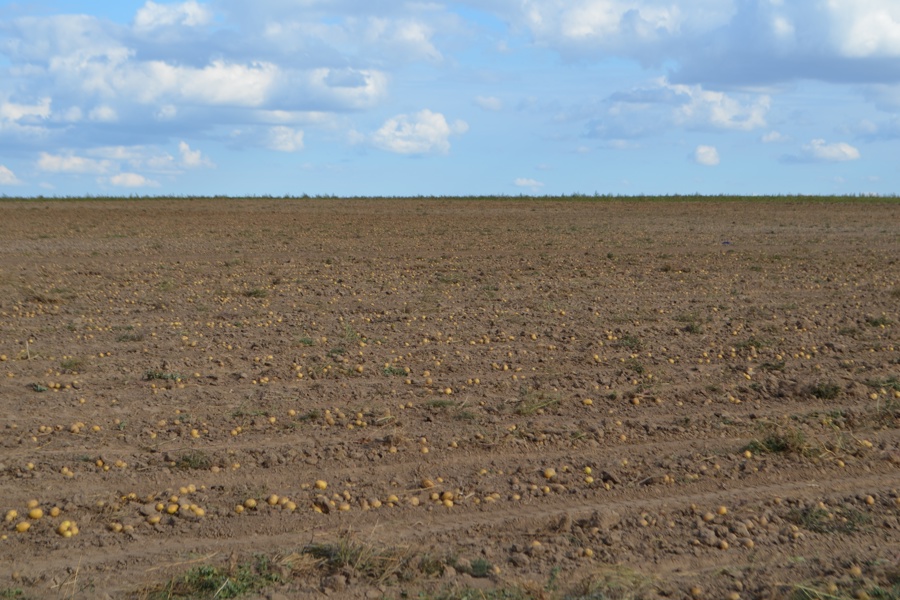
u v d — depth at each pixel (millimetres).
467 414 8766
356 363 11039
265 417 8719
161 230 33750
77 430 8172
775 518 6500
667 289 18375
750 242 29984
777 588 5344
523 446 8031
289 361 11102
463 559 5676
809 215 44969
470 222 39500
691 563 5746
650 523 6387
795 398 9703
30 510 6352
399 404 9250
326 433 8281
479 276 20391
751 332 13414
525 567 5656
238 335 12781
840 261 24266
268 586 5355
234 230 34031
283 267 22172
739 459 7758
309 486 7012
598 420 8781
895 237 32281
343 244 28531
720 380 10406
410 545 5898
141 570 5582
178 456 7555
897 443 8273
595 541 6055
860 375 10734
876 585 5367
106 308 15320
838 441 8094
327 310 15195
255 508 6578
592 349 12086
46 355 11312
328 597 5223
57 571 5543
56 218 40094
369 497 6801
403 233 33062
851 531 6273
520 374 10602
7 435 8062
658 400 9484
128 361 11008
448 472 7371
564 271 21578
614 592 5266
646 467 7535
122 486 6961
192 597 5223
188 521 6324
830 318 14750
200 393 9531
